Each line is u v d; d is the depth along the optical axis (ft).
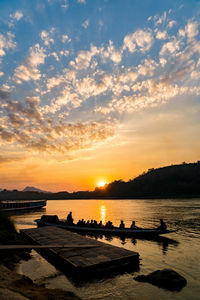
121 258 38.24
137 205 279.28
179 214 147.13
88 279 33.60
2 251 42.83
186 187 601.21
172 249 53.83
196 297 27.94
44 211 199.41
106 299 27.53
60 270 37.58
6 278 28.30
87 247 45.27
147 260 44.24
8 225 64.23
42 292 25.44
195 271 37.78
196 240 64.44
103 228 77.20
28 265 40.24
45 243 50.67
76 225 84.28
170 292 29.25
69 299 24.86
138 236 69.72
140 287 30.81
